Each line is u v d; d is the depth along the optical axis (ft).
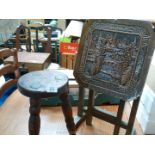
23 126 4.00
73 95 4.82
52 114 4.62
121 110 3.59
